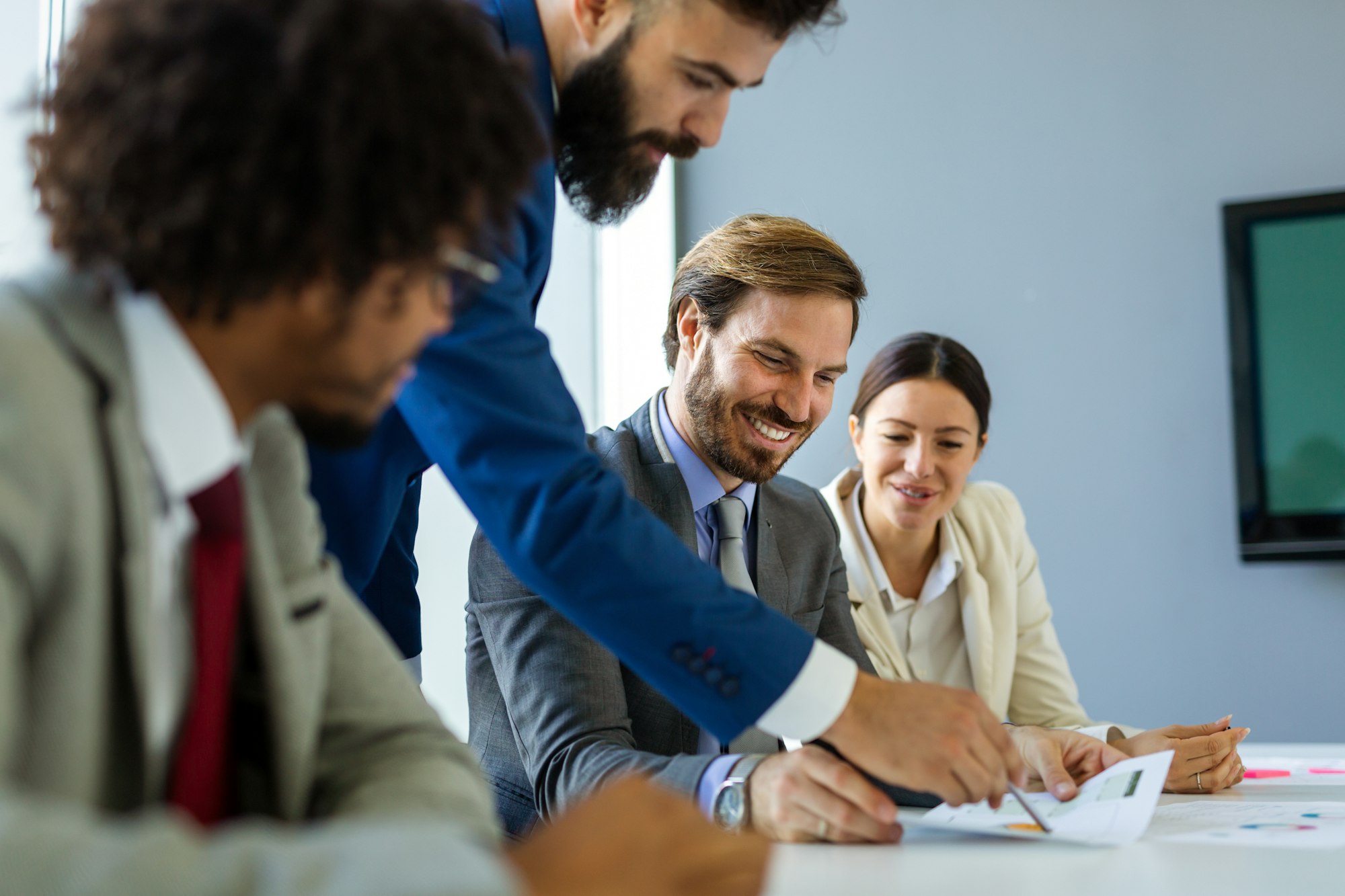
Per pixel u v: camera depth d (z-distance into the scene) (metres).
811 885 0.82
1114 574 3.48
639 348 3.73
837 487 2.26
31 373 0.52
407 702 0.81
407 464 1.20
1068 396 3.57
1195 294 3.52
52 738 0.51
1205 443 3.46
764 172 3.85
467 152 0.61
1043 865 0.90
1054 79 3.68
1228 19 3.55
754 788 1.12
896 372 2.15
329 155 0.56
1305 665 3.34
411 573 1.50
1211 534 3.43
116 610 0.55
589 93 1.16
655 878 0.50
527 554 0.98
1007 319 3.63
